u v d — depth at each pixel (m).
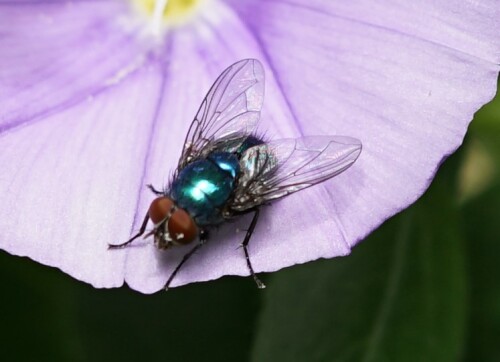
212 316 0.18
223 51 0.16
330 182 0.15
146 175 0.16
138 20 0.17
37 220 0.16
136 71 0.16
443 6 0.15
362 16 0.16
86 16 0.17
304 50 0.16
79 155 0.16
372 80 0.16
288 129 0.16
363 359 0.17
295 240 0.15
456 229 0.17
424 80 0.15
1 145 0.16
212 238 0.16
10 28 0.16
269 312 0.17
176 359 0.18
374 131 0.15
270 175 0.15
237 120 0.16
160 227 0.15
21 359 0.18
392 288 0.17
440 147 0.15
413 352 0.17
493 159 0.18
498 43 0.15
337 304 0.17
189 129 0.16
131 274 0.15
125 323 0.18
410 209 0.17
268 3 0.16
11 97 0.16
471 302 0.18
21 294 0.18
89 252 0.15
